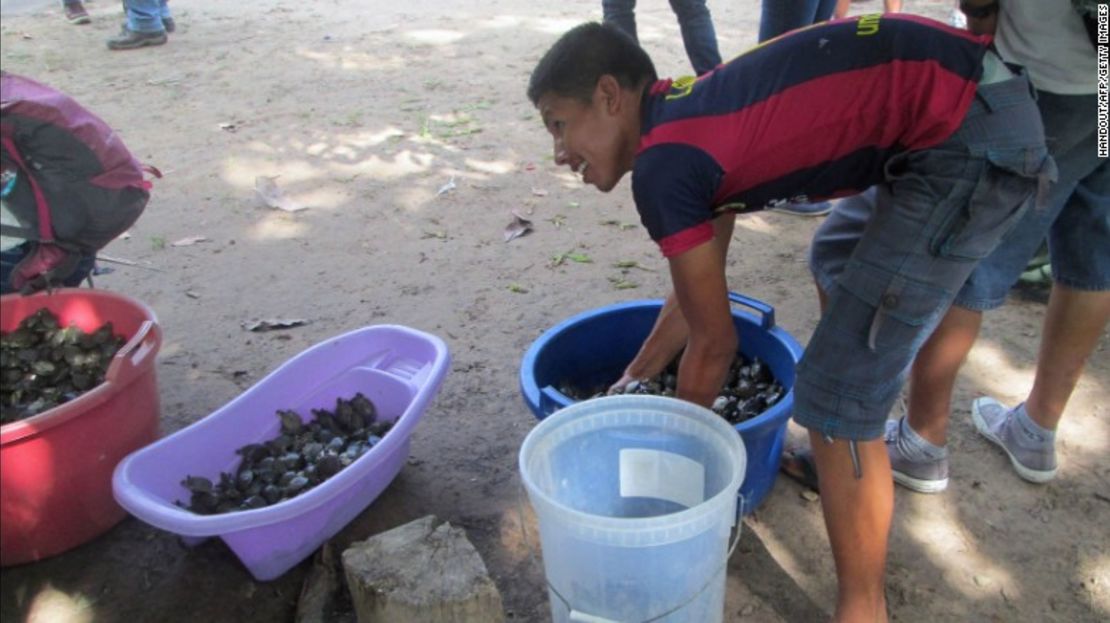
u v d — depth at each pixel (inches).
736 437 68.8
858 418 67.8
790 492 94.7
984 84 62.5
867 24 63.9
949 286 64.9
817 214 153.6
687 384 71.6
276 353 122.3
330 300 134.9
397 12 305.3
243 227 158.9
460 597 72.8
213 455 92.7
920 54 62.1
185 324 129.5
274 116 211.5
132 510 77.1
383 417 102.0
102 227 99.3
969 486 94.5
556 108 66.2
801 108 62.2
